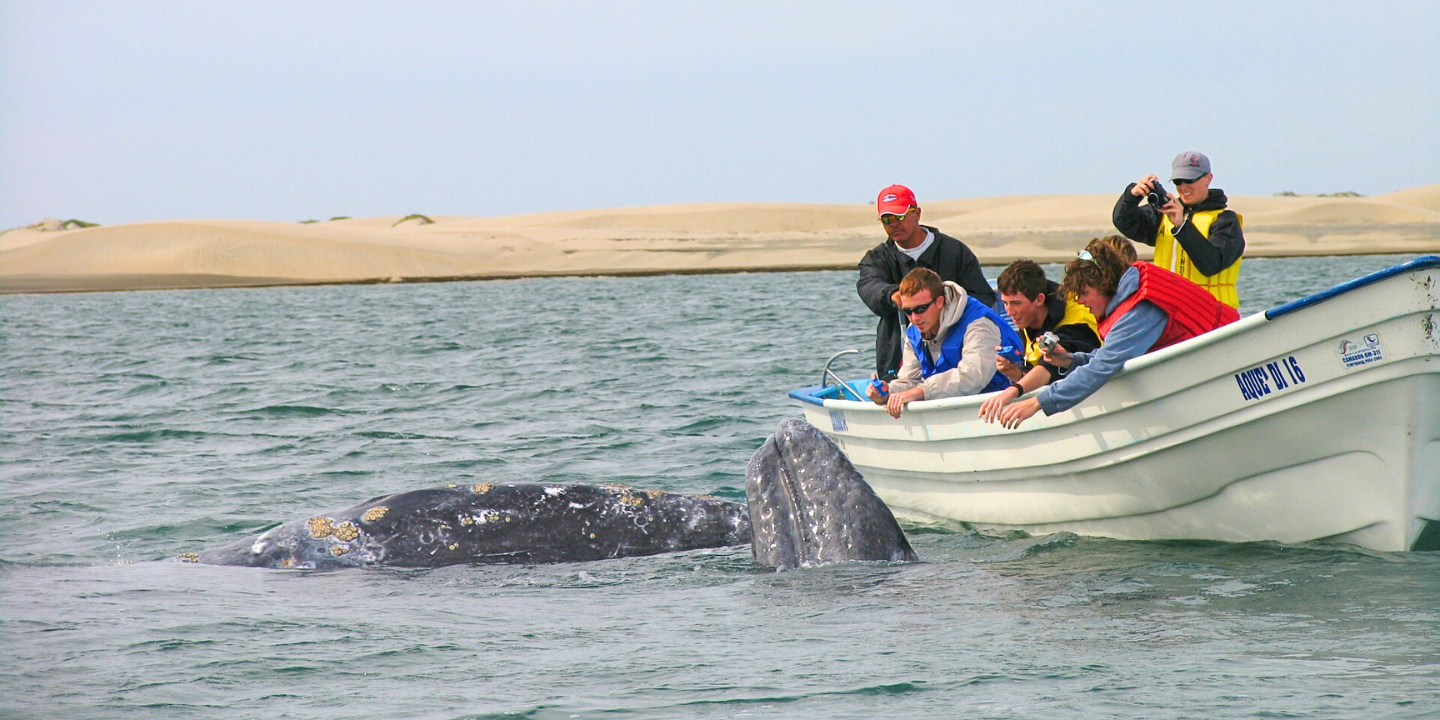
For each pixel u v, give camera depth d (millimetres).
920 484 31953
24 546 29922
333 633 20344
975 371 28766
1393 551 24359
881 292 31453
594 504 26469
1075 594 22109
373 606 22125
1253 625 19672
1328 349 23375
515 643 19750
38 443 47562
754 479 25312
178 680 17953
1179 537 27078
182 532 31625
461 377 70562
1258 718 15352
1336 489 24531
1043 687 16875
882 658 18438
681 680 17625
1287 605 20812
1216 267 28594
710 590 22891
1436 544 24516
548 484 27031
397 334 111250
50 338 114500
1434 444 23594
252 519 33250
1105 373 25500
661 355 80625
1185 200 29500
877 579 22984
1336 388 23516
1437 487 23922
